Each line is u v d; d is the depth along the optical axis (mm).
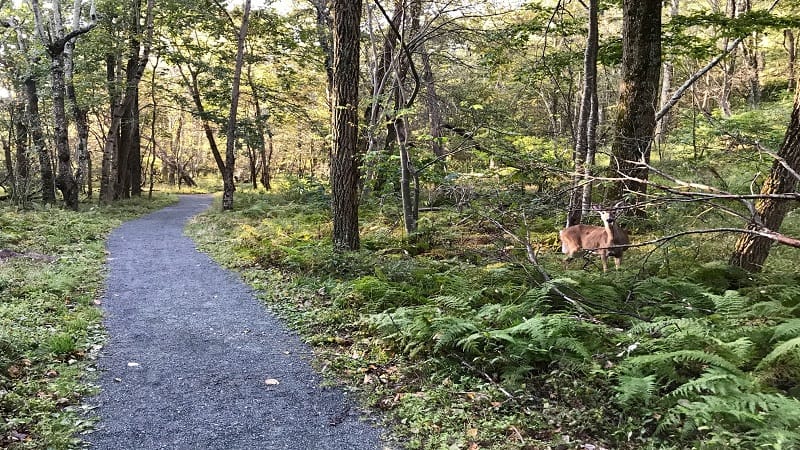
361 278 8094
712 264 7762
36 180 23047
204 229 16422
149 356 5848
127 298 8203
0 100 22266
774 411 3619
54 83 19453
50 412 4410
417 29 16141
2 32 22297
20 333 5859
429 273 8836
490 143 11555
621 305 6828
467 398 4723
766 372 4414
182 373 5410
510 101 23156
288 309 7551
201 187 50469
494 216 11180
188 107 27766
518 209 9133
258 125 28281
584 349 4848
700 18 12656
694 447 3625
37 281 8273
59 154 19766
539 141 11531
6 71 22531
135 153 31781
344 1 10016
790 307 6121
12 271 8875
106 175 25281
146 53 23828
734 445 3518
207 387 5098
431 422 4348
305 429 4340
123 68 26922
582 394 4523
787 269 8117
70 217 16750
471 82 20391
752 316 5816
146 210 23984
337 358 5750
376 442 4145
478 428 4215
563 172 7770
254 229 14516
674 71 26000
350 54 10219
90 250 11844
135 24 24422
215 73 24750
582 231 9227
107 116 34219
